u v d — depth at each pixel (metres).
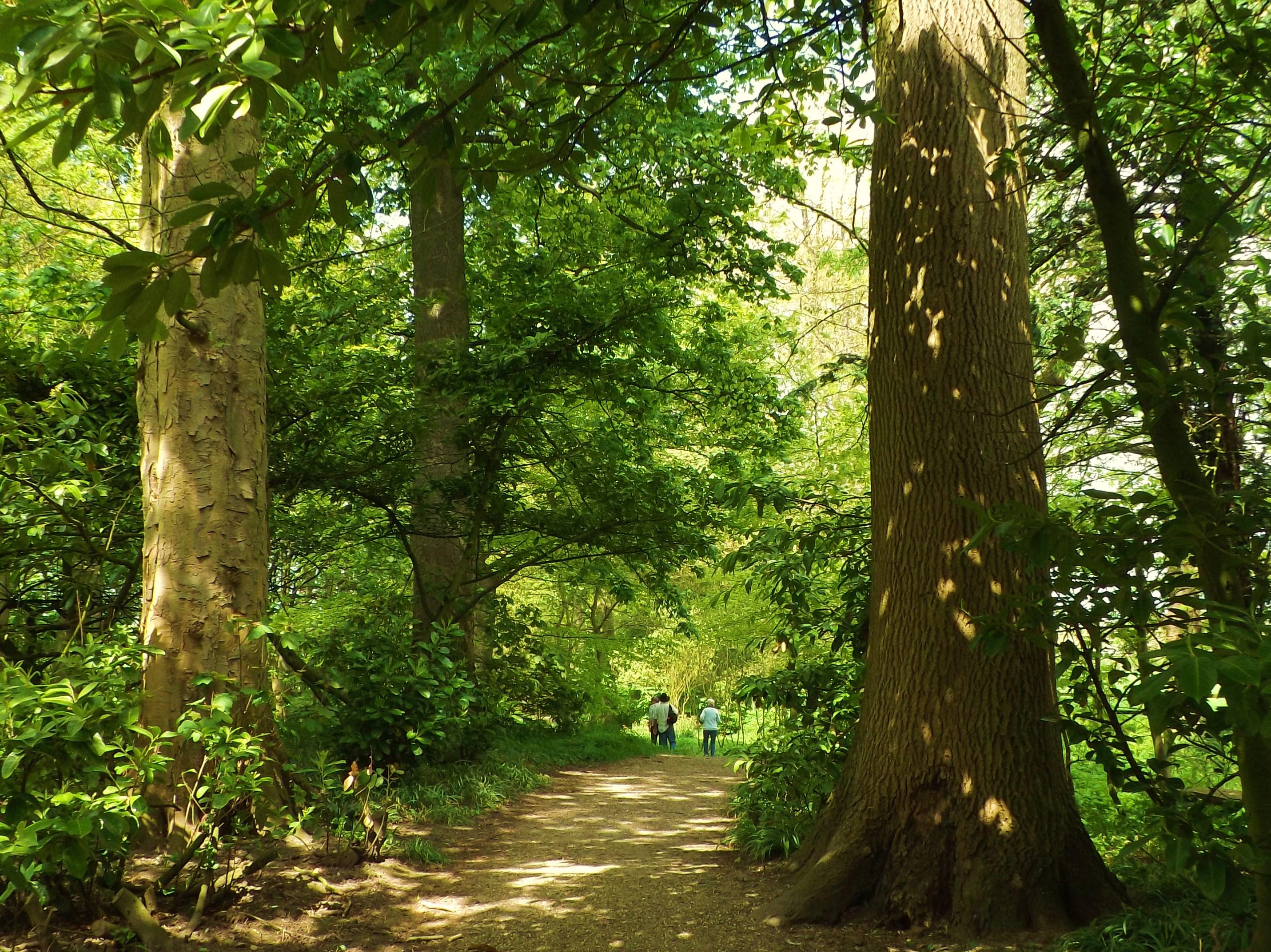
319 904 4.98
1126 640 3.78
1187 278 2.81
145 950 4.00
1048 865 4.47
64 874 4.08
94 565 7.13
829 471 13.07
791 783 6.45
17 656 5.89
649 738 20.09
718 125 10.80
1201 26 3.49
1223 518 2.71
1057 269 7.10
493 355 9.48
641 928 4.89
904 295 5.09
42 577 7.50
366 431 9.59
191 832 4.73
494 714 10.77
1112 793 3.64
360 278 10.23
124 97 1.90
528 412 9.68
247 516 5.90
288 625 5.61
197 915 4.35
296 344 8.45
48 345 7.34
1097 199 2.88
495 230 12.96
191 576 5.63
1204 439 4.23
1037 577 4.78
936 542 4.83
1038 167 3.95
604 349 9.88
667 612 15.79
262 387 6.13
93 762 3.68
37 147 8.84
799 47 4.09
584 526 10.76
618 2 3.03
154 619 5.61
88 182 10.01
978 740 4.64
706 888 5.59
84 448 5.39
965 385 4.89
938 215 5.04
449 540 11.13
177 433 5.74
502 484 11.02
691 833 7.81
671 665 22.14
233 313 5.96
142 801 3.88
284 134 9.45
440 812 7.72
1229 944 3.64
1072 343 3.03
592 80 3.42
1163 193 3.73
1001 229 5.07
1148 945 3.80
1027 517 2.85
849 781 5.14
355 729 8.00
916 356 5.00
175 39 1.86
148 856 4.99
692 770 13.39
